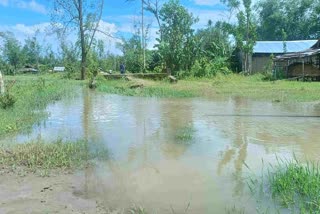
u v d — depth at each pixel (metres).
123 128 11.45
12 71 66.44
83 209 5.30
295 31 71.19
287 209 5.18
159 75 33.53
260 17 74.88
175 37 39.81
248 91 23.44
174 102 18.53
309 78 34.16
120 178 6.66
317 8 66.75
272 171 6.96
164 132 10.80
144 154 8.31
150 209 5.34
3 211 5.18
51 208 5.30
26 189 6.04
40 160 7.52
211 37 49.94
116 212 5.21
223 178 6.65
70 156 7.90
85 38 42.28
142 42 47.62
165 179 6.62
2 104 14.54
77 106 17.00
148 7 42.56
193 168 7.27
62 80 39.75
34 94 20.61
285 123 12.15
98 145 9.09
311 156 8.09
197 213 5.20
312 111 14.77
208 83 31.09
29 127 11.27
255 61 45.56
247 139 9.84
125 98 20.81
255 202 5.50
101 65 51.38
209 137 10.11
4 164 7.27
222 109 15.67
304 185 5.70
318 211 4.85
